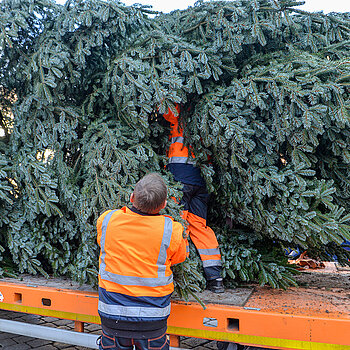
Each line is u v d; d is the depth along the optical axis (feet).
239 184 9.21
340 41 9.07
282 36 9.34
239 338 7.27
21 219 10.12
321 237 7.84
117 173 8.75
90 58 10.21
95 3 9.02
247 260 9.46
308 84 7.83
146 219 6.51
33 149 9.84
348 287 9.66
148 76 8.68
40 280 10.12
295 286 9.33
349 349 6.51
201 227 9.54
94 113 10.25
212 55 8.69
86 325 12.48
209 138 8.61
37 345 11.19
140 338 6.23
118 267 6.41
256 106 8.48
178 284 7.97
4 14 9.25
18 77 9.86
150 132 9.26
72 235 9.98
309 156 8.49
